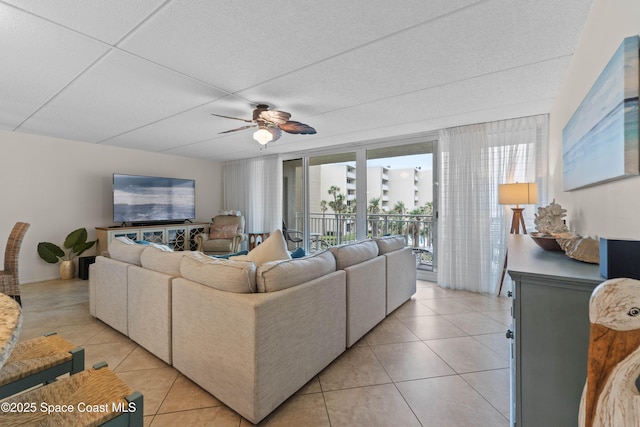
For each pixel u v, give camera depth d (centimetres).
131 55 190
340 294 206
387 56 193
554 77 225
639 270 90
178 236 538
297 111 302
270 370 148
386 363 203
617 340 67
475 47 183
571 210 209
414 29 165
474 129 354
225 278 159
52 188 423
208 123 342
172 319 189
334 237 534
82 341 234
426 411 157
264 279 158
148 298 206
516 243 195
